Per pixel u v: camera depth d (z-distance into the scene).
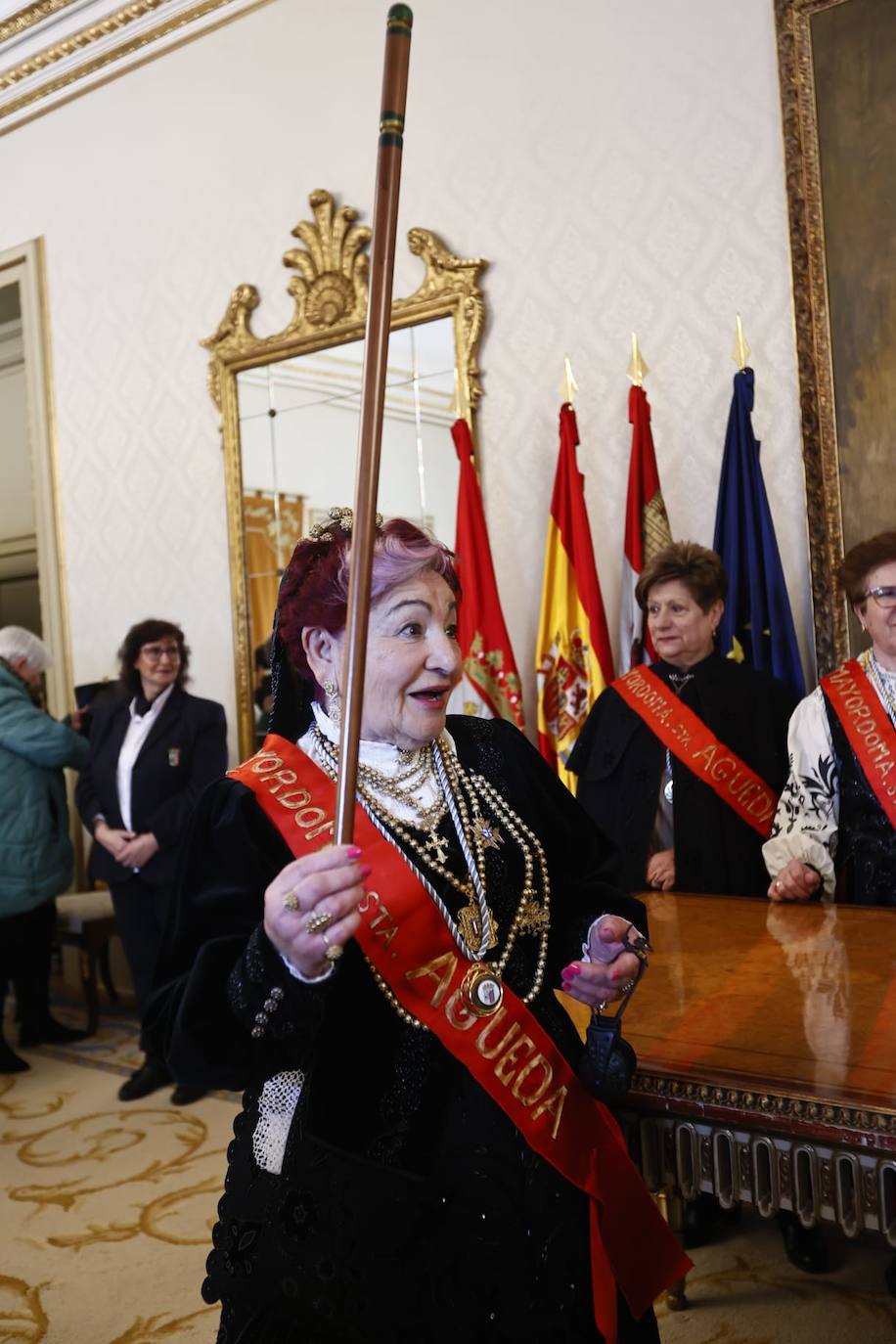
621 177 3.65
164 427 4.86
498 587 3.93
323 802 1.18
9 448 6.34
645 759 2.88
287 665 1.28
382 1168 1.08
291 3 4.40
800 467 3.33
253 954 1.01
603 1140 1.21
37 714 4.27
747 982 1.67
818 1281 2.36
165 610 4.89
